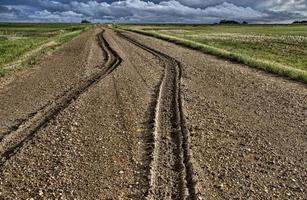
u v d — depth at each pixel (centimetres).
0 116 1204
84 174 753
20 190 691
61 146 905
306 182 717
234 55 2633
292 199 654
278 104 1299
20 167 789
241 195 665
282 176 741
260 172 758
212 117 1141
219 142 923
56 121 1106
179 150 866
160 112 1206
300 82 1720
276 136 970
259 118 1131
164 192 679
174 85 1652
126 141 941
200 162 802
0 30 11050
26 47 3628
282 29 10662
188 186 700
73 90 1571
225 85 1645
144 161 817
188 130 1002
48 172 763
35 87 1680
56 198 659
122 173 758
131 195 671
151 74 1964
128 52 3134
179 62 2422
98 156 844
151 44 4072
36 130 1043
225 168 774
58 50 3556
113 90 1546
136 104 1309
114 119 1131
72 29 11394
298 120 1106
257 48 3988
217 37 5981
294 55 3294
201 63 2397
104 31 8588
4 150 904
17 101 1410
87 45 4028
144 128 1047
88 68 2216
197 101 1346
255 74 1947
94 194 673
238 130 1016
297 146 900
